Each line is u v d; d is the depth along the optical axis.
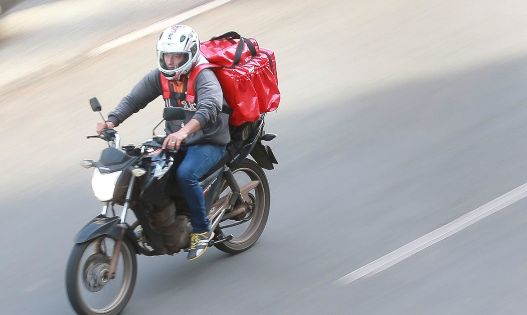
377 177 15.49
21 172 17.91
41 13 31.50
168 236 11.77
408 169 15.66
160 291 12.12
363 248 12.91
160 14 29.16
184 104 12.02
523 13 24.28
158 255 12.18
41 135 20.11
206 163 12.05
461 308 10.91
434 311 10.91
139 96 12.36
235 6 28.67
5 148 19.52
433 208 13.99
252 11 27.75
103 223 10.99
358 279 11.95
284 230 13.85
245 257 13.05
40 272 13.09
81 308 10.79
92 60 25.39
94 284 11.00
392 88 20.06
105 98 22.06
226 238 12.84
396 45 23.02
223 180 12.88
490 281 11.48
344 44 23.64
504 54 21.33
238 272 12.53
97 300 11.28
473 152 16.02
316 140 17.59
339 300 11.42
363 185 15.23
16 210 15.88
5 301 12.26
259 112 12.61
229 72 12.17
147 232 11.64
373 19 25.41
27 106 22.38
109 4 31.52
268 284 12.07
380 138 17.28
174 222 11.77
